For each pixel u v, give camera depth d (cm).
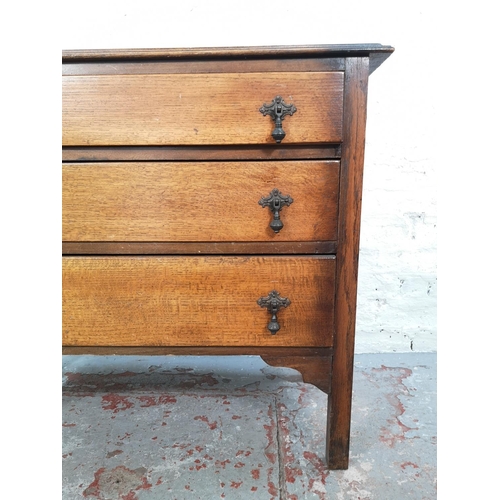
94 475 107
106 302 100
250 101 91
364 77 90
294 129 91
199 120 92
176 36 156
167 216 96
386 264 171
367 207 167
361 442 119
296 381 157
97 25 156
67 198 96
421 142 161
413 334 177
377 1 153
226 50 88
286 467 109
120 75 91
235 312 100
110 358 177
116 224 97
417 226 168
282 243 97
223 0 154
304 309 100
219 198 95
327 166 94
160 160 95
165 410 137
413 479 105
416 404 139
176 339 101
